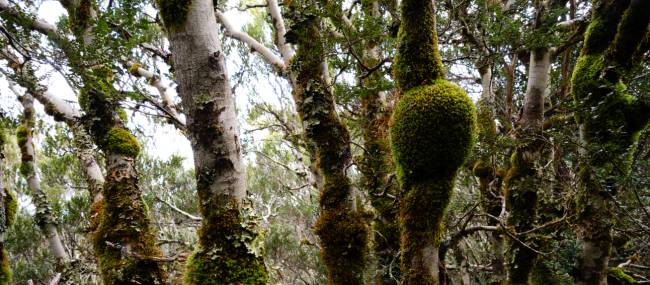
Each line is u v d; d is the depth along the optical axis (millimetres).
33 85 3197
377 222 4246
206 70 2201
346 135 3502
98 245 3586
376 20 3094
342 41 3219
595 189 3559
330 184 3443
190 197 9016
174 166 9141
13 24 2943
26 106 5234
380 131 4484
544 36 3402
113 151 3717
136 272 3436
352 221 3369
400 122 2318
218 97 2230
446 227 3551
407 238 2379
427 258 2336
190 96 2219
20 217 8688
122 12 3016
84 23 3406
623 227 4219
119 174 3697
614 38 3529
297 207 9461
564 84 4742
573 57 5691
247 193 2369
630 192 3760
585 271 3639
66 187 8320
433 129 2207
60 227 7754
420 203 2324
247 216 2330
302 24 3367
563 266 4301
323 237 3383
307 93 3461
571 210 3996
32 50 2926
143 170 8414
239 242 2285
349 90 3518
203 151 2266
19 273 8133
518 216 3883
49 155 7102
